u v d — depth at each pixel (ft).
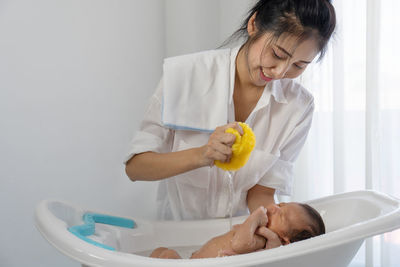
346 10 5.22
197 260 2.05
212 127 3.24
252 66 3.04
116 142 5.37
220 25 6.53
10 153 4.31
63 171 4.78
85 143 5.00
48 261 4.69
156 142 3.33
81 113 4.95
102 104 5.19
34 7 4.46
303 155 5.60
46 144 4.61
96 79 5.11
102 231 3.22
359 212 3.40
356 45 5.18
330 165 5.51
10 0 4.26
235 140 2.77
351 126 5.31
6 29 4.24
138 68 5.68
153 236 3.54
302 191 5.61
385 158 4.75
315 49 2.87
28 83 4.44
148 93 5.84
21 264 4.43
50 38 4.62
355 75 5.22
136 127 5.63
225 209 3.74
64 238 2.31
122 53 5.44
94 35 5.08
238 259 2.05
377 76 4.75
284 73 2.93
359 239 2.34
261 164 3.59
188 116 3.22
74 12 4.85
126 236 3.39
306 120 3.82
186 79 3.23
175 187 3.77
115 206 5.34
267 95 3.45
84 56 4.97
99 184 5.16
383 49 4.76
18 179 4.38
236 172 3.60
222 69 3.30
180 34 6.13
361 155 5.25
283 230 3.17
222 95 3.26
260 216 2.96
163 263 2.02
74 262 4.99
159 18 6.05
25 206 4.45
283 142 3.76
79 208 3.36
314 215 3.26
